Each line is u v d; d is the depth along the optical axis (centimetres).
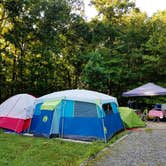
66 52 2531
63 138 983
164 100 2006
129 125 1253
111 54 2291
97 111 983
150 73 2136
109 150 804
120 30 2511
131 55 2194
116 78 2209
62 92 1088
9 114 1116
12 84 2139
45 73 2328
